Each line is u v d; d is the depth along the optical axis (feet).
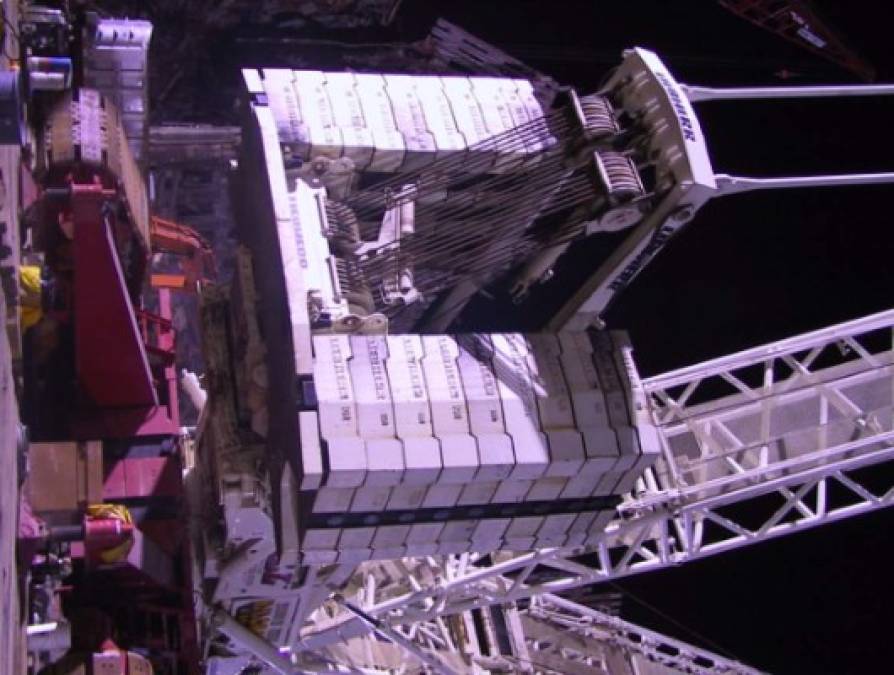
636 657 175.94
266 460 100.01
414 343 96.02
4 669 71.26
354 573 125.90
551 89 167.22
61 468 103.65
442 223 103.45
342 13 172.55
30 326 102.17
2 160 83.97
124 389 111.55
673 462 124.36
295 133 101.76
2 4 88.74
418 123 104.73
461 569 126.82
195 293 148.77
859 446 122.62
